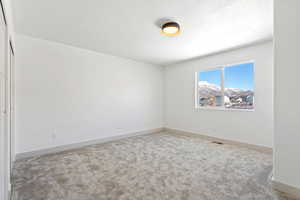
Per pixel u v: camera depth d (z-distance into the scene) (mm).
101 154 2877
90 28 2529
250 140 3275
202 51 3652
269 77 3021
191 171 2186
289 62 1696
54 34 2732
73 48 3312
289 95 1695
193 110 4387
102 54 3795
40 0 1797
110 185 1822
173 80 4965
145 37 2883
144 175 2066
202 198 1589
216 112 3867
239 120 3455
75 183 1862
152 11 2049
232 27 2479
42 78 2914
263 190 1729
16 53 2648
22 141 2680
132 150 3113
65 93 3193
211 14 2107
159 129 5121
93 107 3619
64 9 1990
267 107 3043
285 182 1691
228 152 2994
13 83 2480
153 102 4961
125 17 2197
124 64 4242
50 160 2574
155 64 4988
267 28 2504
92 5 1914
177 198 1586
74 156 2768
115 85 4047
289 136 1688
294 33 1661
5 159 1464
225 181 1919
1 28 1354
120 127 4133
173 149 3178
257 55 3180
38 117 2857
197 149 3180
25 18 2188
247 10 2006
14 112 2543
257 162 2506
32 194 1647
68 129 3223
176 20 2268
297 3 1637
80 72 3416
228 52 3656
